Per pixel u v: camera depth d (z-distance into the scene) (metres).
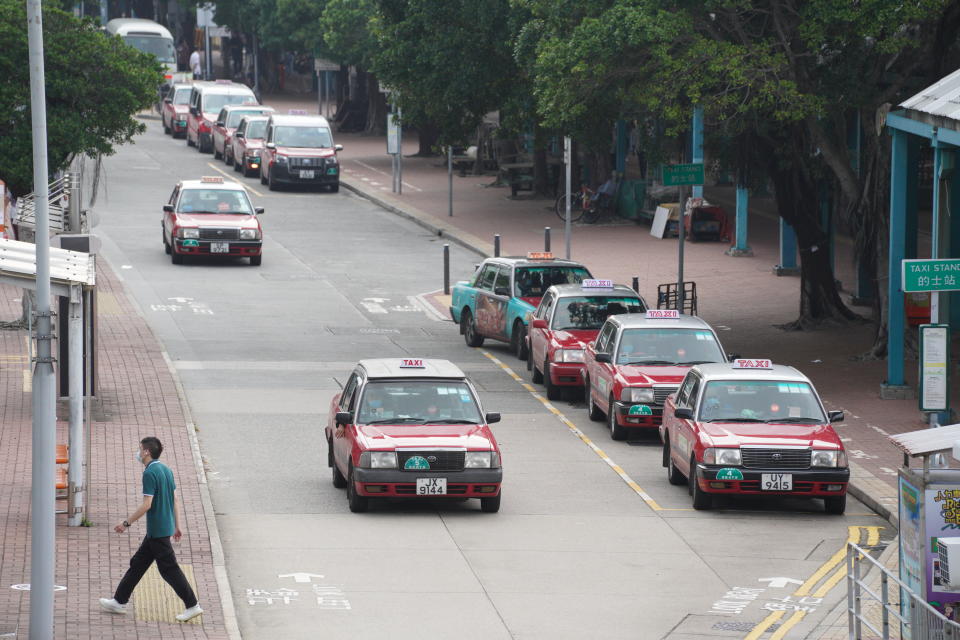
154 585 32.38
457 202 120.00
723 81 58.94
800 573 35.34
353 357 65.94
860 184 65.94
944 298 46.91
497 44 99.75
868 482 43.91
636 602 32.69
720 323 73.00
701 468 40.59
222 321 73.44
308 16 176.75
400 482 39.41
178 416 51.75
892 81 64.25
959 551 26.12
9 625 28.73
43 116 28.86
